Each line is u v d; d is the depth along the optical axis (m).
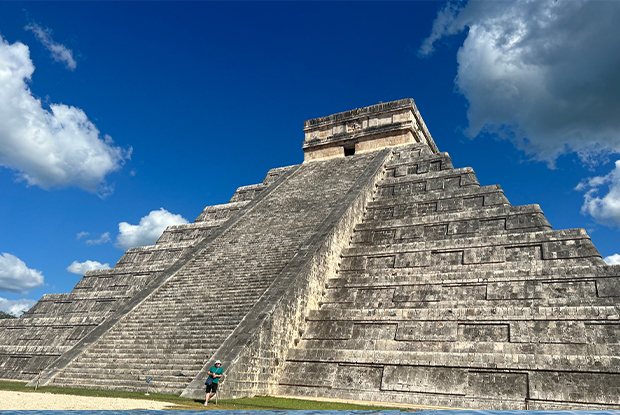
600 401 12.40
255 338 15.02
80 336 23.78
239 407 11.59
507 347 14.54
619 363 12.76
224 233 24.25
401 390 14.71
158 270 26.25
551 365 13.46
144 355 16.19
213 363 14.20
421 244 19.80
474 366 14.31
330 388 15.56
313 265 18.81
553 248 17.25
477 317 15.70
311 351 16.52
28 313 27.22
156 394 13.54
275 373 15.92
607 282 15.16
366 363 15.71
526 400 13.11
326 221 21.73
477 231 20.06
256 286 18.39
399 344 16.03
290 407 11.99
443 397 14.12
